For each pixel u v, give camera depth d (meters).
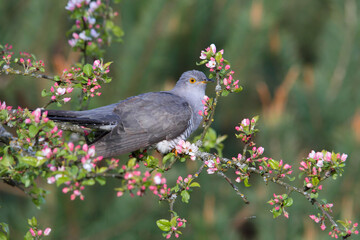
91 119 7.69
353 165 10.68
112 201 11.37
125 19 12.22
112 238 10.94
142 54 11.41
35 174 5.68
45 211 10.12
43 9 11.01
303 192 6.23
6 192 12.59
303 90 12.46
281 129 11.12
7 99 11.02
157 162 6.93
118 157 10.57
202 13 12.96
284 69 14.50
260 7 12.90
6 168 5.68
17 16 11.55
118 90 11.39
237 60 12.92
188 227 11.85
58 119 7.29
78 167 5.48
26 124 6.20
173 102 8.87
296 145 11.36
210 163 6.47
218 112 15.37
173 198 6.14
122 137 8.05
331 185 10.71
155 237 11.45
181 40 13.12
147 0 11.88
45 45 11.09
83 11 8.80
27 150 6.09
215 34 13.66
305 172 6.31
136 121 8.28
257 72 15.32
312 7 17.58
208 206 11.39
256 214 11.12
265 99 12.38
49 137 5.92
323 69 12.61
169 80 13.41
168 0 11.45
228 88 6.88
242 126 6.49
